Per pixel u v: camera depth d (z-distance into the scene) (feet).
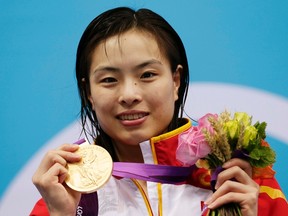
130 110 24.43
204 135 22.66
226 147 22.75
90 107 26.58
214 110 35.37
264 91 35.53
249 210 22.66
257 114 35.27
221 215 22.72
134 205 25.31
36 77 36.37
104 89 24.64
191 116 35.32
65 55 36.63
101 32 24.98
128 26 24.85
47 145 35.65
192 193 25.20
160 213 24.88
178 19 36.47
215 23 36.37
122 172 24.95
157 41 24.95
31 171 35.45
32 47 36.70
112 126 24.89
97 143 26.76
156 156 25.12
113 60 24.41
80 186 23.56
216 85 35.63
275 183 25.86
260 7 36.40
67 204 23.79
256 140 22.84
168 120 25.20
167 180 24.88
